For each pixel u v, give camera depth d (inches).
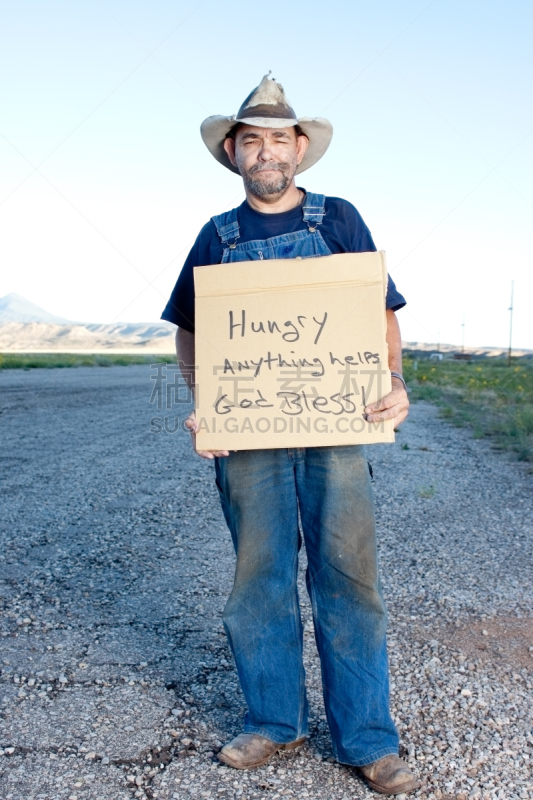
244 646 99.0
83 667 124.3
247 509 98.5
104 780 94.0
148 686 118.5
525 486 287.1
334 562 96.4
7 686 117.4
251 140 98.9
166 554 188.1
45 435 403.2
